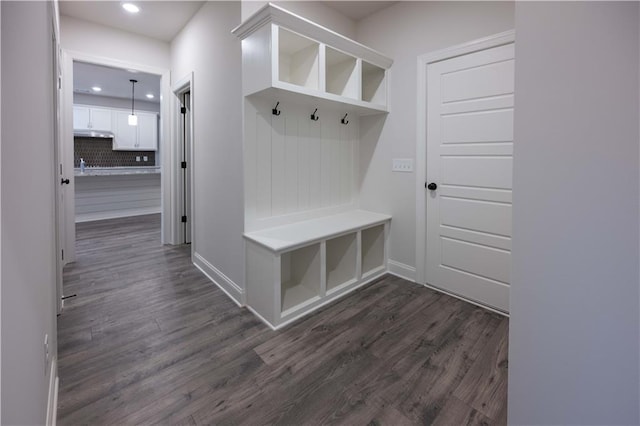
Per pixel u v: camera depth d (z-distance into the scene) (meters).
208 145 3.12
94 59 3.55
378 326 2.31
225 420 1.48
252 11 2.53
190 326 2.30
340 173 3.30
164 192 4.33
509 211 2.45
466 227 2.70
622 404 0.82
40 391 1.16
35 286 1.08
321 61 2.51
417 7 2.88
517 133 0.98
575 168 0.86
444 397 1.62
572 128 0.86
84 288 2.93
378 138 3.30
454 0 2.64
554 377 0.95
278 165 2.75
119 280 3.13
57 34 2.50
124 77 5.64
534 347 0.99
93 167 7.47
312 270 2.71
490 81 2.48
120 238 4.75
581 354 0.89
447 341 2.12
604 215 0.82
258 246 2.41
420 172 2.96
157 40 3.97
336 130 3.22
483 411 1.54
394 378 1.76
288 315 2.36
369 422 1.48
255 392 1.66
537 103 0.93
